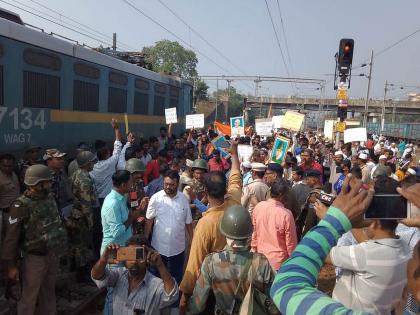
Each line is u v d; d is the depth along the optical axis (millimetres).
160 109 15062
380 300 2271
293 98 74375
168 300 3051
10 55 6910
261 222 4664
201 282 2943
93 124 9977
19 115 7172
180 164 8141
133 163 5723
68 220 5809
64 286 5922
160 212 4922
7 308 5203
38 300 4660
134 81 12539
